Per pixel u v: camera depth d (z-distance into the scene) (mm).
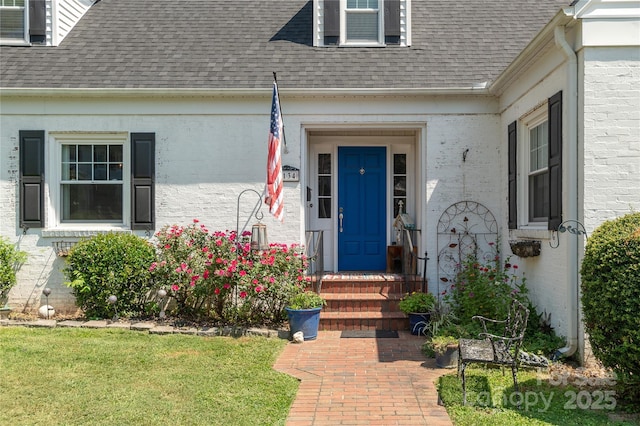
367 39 9055
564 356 5562
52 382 4941
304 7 9875
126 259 7547
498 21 9422
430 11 9711
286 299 7238
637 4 5418
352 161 9352
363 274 8797
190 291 7648
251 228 8016
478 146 8094
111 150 8344
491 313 6516
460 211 8086
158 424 4039
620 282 4145
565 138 5742
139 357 5816
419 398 4668
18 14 8922
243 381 5055
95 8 9828
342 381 5129
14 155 8086
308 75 8258
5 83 8062
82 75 8242
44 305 8023
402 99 8078
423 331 6961
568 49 5590
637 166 5441
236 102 8070
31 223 8039
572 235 5555
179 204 8086
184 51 8781
